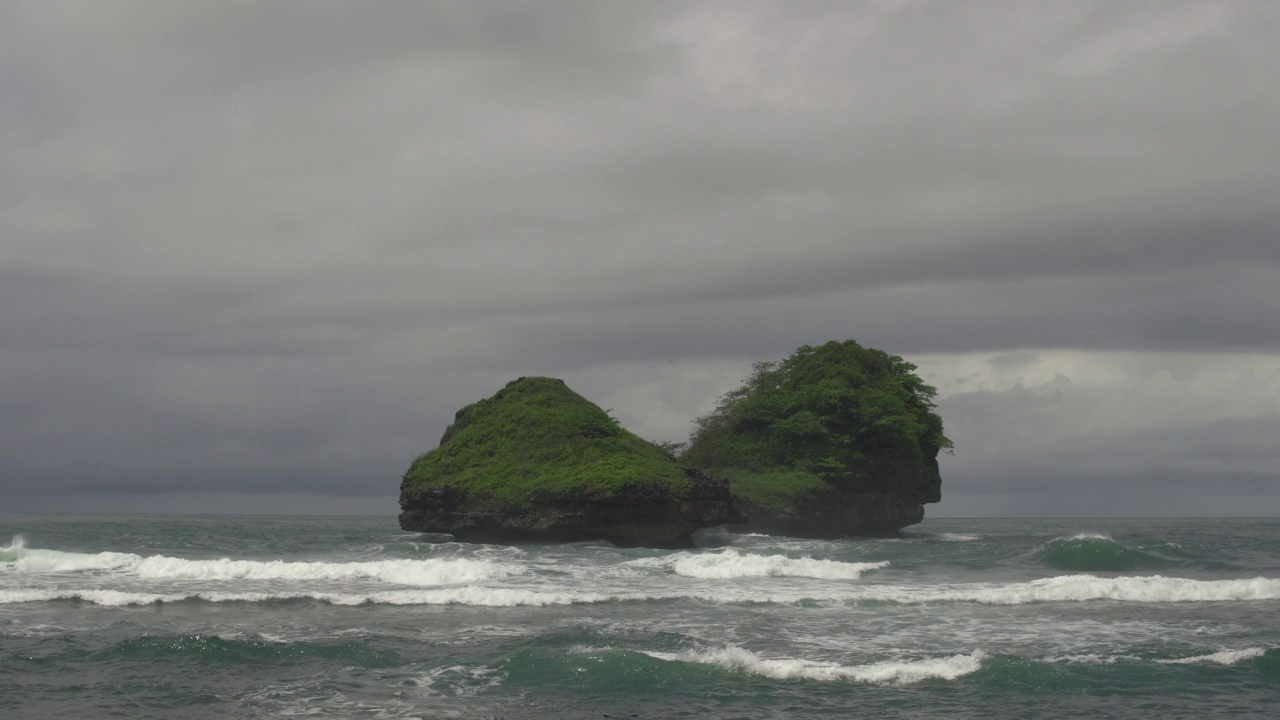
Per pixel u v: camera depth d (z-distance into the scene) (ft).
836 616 96.02
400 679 68.49
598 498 189.47
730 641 82.64
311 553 163.94
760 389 288.71
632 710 61.16
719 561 135.33
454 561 126.41
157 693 64.44
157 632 83.61
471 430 233.76
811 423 257.34
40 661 72.28
